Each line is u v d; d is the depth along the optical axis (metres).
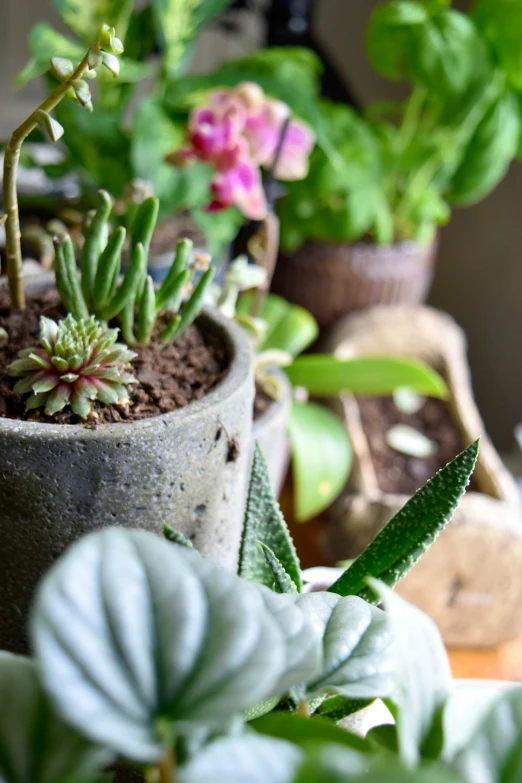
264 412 0.59
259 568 0.44
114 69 0.41
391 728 0.38
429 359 0.85
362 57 1.09
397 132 1.01
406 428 0.86
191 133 0.62
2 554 0.44
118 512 0.44
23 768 0.33
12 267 0.47
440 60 0.74
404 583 0.65
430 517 0.42
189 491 0.45
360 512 0.66
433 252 0.94
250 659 0.33
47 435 0.42
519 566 0.64
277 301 0.73
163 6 0.67
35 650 0.32
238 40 1.07
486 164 0.85
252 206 0.63
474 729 0.35
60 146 0.72
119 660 0.33
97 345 0.44
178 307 0.49
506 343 0.98
